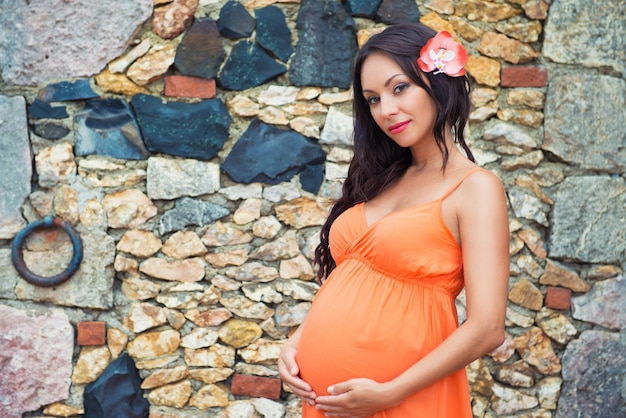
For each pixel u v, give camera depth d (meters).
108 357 3.00
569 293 3.05
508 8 3.07
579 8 3.06
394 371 1.86
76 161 3.00
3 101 2.97
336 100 3.03
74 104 3.01
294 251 3.03
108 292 2.99
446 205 1.88
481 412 3.03
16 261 2.94
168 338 3.01
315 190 3.04
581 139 3.04
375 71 1.93
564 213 3.04
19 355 2.98
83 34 2.99
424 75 1.92
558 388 3.05
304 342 2.03
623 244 3.07
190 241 3.02
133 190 3.00
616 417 3.08
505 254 1.83
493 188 1.84
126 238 3.00
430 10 3.04
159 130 2.99
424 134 1.96
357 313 1.91
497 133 3.04
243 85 3.03
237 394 3.03
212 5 3.03
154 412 3.02
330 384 1.93
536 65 3.06
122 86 3.00
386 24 3.04
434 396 1.88
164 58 3.00
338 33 3.03
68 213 2.98
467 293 1.82
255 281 3.03
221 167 3.02
